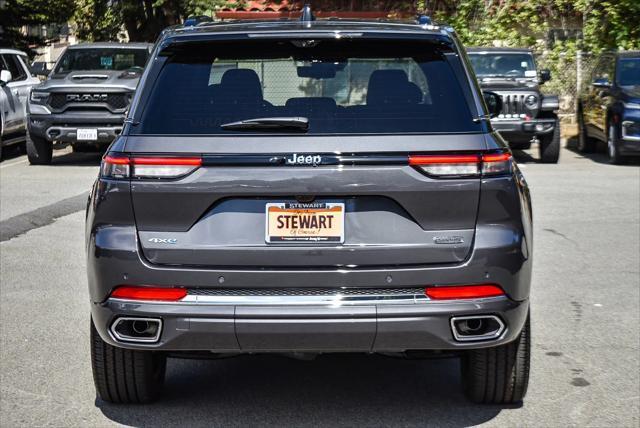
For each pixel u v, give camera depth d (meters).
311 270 4.55
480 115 4.74
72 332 6.88
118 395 5.27
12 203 13.03
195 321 4.55
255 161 4.57
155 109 4.76
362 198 4.60
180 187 4.59
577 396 5.51
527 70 19.73
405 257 4.58
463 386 5.55
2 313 7.40
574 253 9.81
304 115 4.68
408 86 4.79
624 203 13.17
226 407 5.35
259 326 4.53
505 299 4.64
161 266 4.61
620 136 17.92
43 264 9.27
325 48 4.88
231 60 4.87
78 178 16.00
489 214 4.63
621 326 7.07
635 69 18.64
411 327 4.55
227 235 4.60
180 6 25.89
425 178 4.57
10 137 19.78
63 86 17.59
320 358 6.35
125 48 19.23
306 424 5.06
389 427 5.02
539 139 18.59
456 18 26.95
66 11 29.09
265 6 28.70
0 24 29.14
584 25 24.98
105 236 4.66
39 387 5.66
